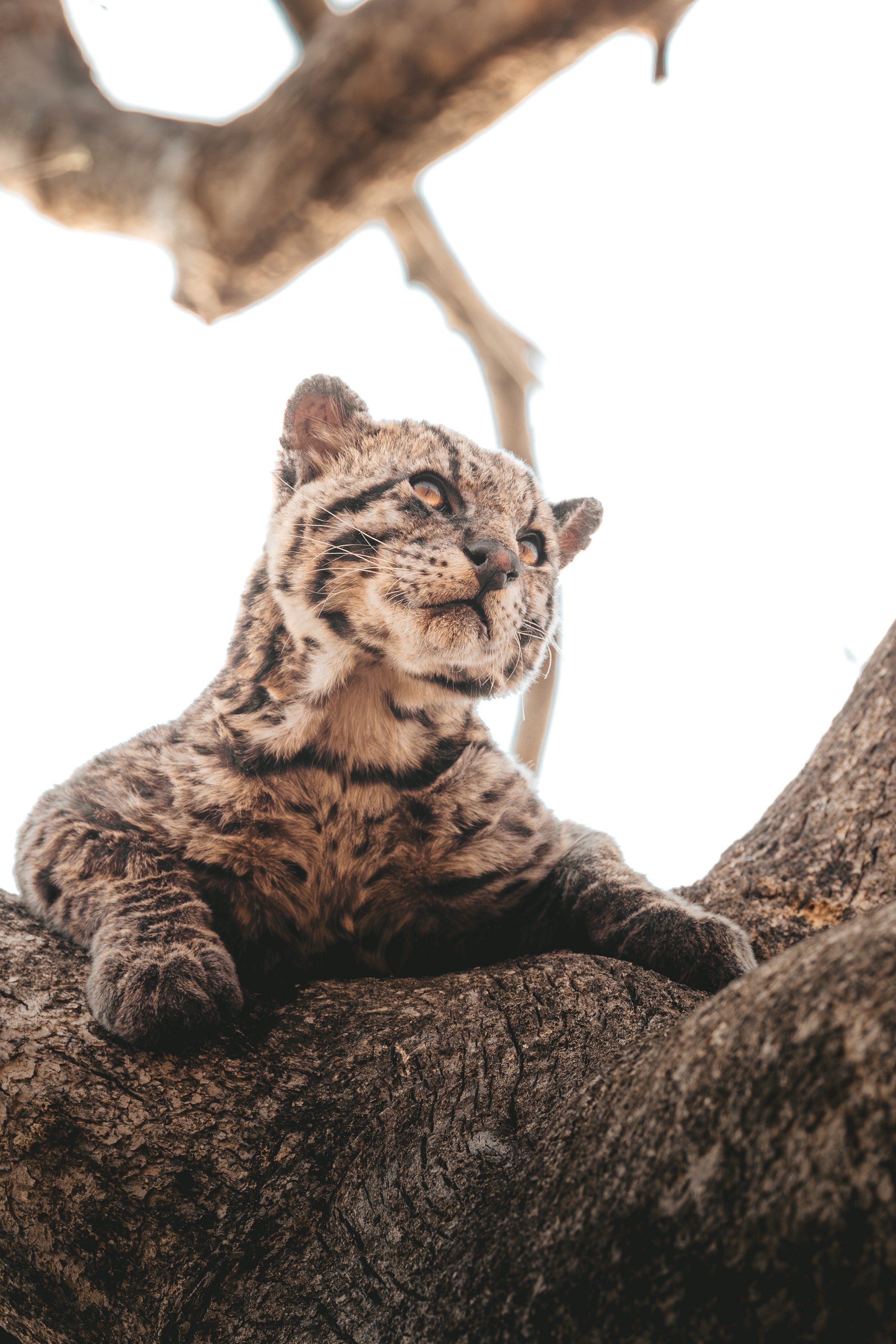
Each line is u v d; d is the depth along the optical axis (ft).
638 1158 10.55
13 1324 15.46
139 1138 14.84
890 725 21.61
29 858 22.71
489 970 19.49
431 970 25.46
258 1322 12.75
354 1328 12.10
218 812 23.18
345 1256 13.11
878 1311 8.22
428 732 24.90
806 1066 9.42
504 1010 17.20
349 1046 16.71
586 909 23.18
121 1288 13.69
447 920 24.97
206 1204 14.15
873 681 22.52
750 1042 10.14
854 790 21.61
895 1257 8.22
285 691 24.14
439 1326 11.20
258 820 23.30
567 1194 11.27
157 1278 13.60
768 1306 8.75
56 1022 16.78
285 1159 14.56
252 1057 16.61
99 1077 15.75
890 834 20.97
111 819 23.07
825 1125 8.97
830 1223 8.62
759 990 10.76
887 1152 8.50
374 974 25.14
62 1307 14.21
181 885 22.15
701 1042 10.92
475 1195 13.25
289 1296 12.90
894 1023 9.05
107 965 18.28
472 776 24.99
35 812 24.39
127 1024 16.76
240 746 23.75
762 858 22.29
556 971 18.80
